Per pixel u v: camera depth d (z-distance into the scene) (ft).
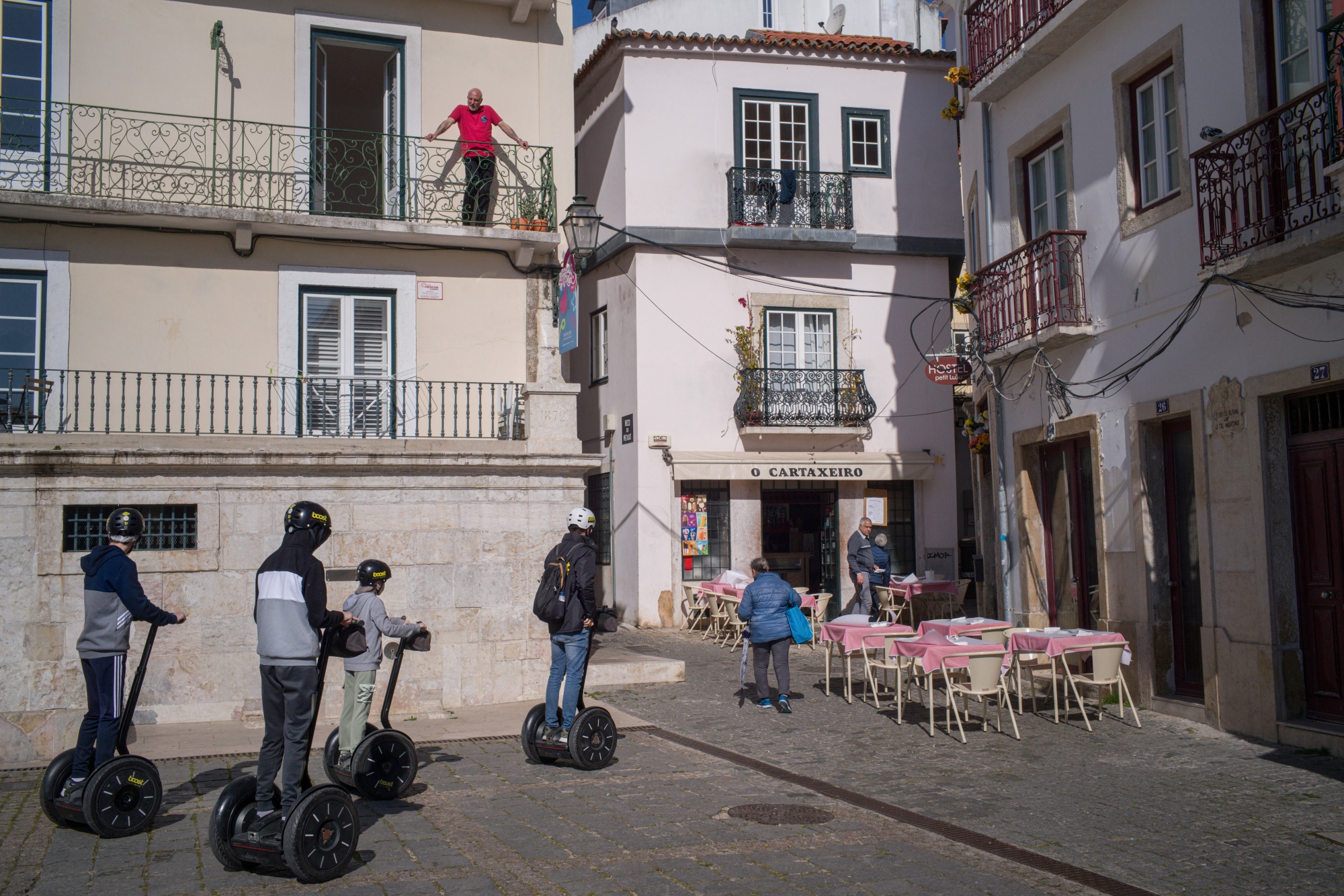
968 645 31.94
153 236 38.73
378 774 24.17
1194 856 19.80
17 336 37.37
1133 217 36.24
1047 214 42.55
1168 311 34.19
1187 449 34.63
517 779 26.40
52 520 33.17
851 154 66.95
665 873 18.76
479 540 37.93
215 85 39.65
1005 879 18.45
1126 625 36.29
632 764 28.25
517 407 41.98
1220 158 30.25
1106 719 33.81
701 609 58.75
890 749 30.04
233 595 34.91
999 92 44.83
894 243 66.90
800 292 66.03
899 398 66.95
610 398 67.46
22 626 32.60
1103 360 37.88
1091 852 20.08
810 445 65.51
